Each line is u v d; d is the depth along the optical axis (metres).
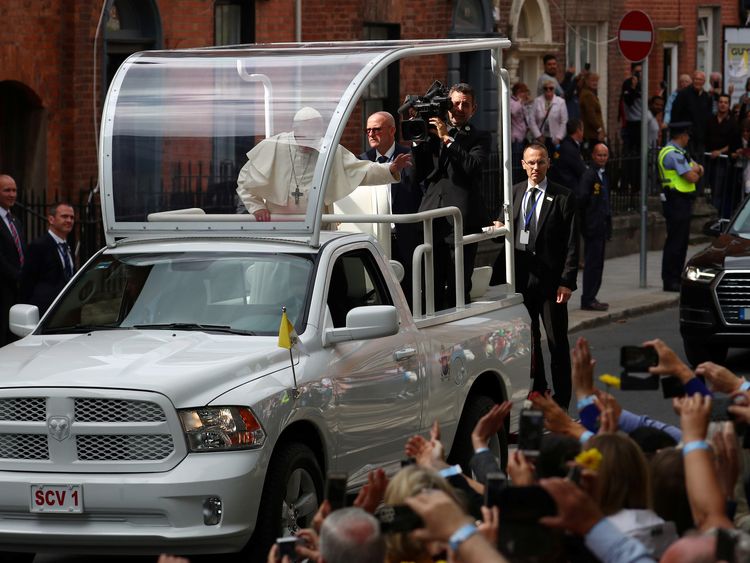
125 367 29.58
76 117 66.38
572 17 110.62
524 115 86.19
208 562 31.02
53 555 33.00
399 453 34.09
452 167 41.31
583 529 15.45
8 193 48.97
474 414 37.59
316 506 30.84
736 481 19.44
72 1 65.75
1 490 29.03
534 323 47.75
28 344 32.47
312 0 84.81
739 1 132.50
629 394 49.88
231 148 36.06
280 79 36.16
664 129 107.38
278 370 30.41
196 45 72.94
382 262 35.31
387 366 33.53
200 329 32.56
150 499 28.31
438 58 94.19
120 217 36.50
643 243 78.38
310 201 34.56
